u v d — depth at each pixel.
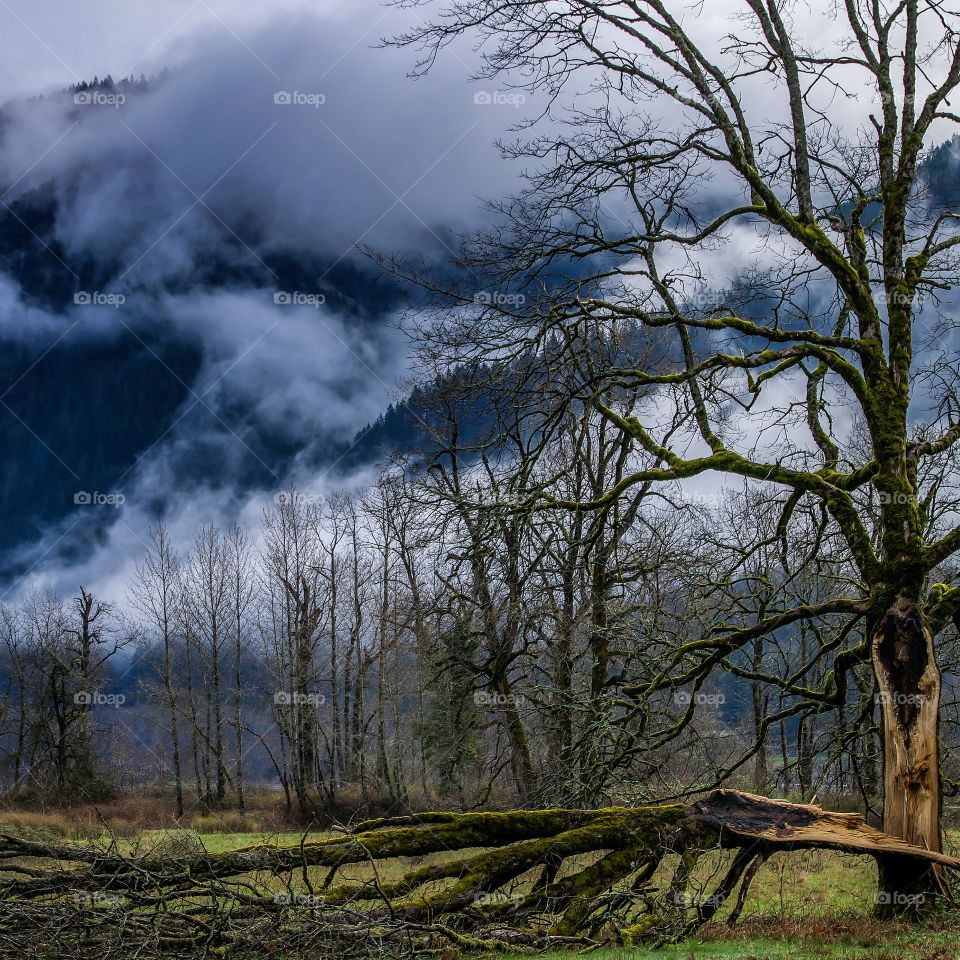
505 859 13.07
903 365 15.80
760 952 10.90
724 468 16.53
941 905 13.28
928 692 13.98
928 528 19.44
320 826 46.81
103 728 66.81
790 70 16.83
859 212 17.58
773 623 16.53
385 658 47.59
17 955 10.63
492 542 18.09
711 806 13.70
